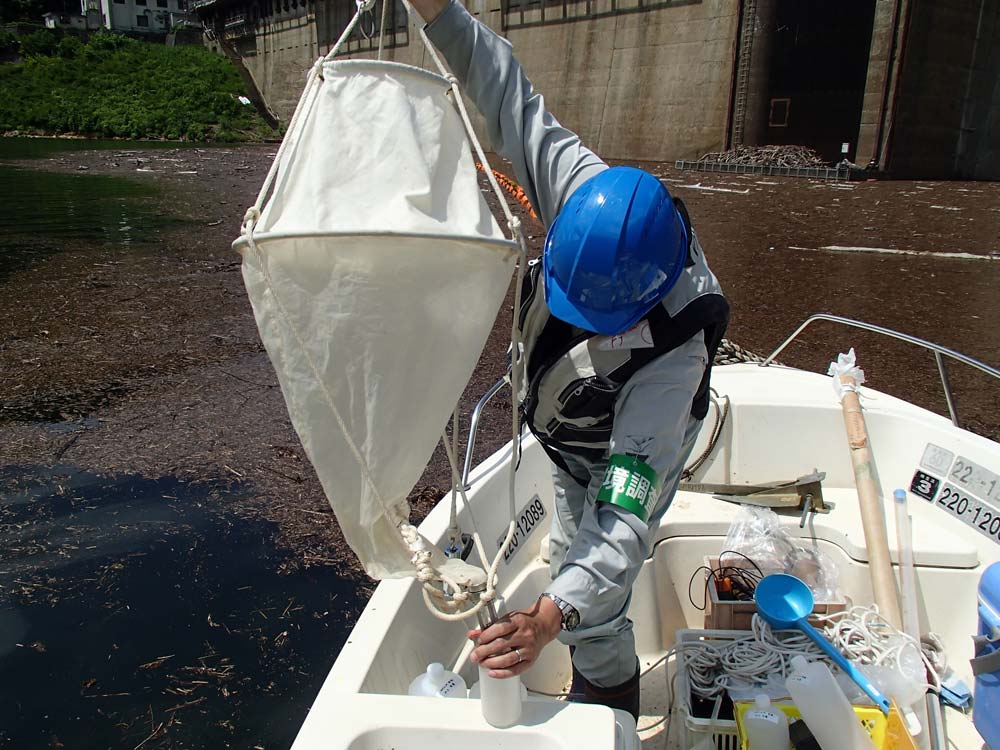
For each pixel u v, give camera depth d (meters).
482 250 1.08
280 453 4.88
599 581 1.33
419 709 1.29
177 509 4.26
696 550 2.52
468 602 1.27
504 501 2.34
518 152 1.74
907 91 21.31
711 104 24.53
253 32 43.44
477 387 6.07
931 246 12.10
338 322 1.07
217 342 6.93
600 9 27.28
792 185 19.80
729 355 3.44
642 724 2.19
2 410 5.44
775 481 2.72
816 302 8.95
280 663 3.19
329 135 1.09
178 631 3.36
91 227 12.87
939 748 1.86
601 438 1.64
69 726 2.88
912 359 7.12
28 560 3.82
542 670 2.29
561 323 1.57
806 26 23.45
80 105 38.28
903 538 2.20
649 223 1.41
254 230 1.08
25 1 66.56
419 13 1.67
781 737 1.59
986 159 23.77
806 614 2.03
